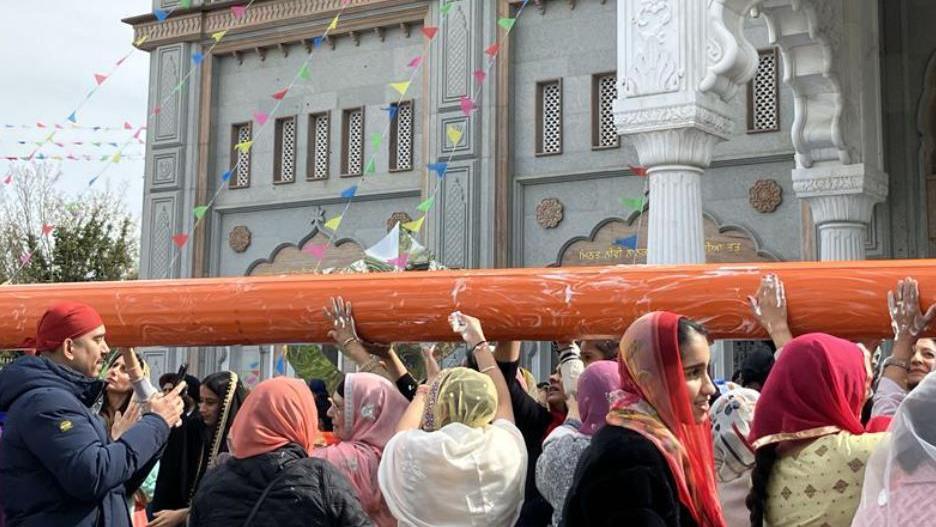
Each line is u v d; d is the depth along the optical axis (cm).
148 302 510
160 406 385
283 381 333
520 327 450
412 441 345
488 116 1511
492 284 454
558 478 338
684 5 855
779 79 1326
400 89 1059
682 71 850
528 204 1503
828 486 278
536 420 436
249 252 1733
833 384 284
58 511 356
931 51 1246
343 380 407
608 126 1455
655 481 263
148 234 1780
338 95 1669
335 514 315
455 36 1543
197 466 542
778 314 407
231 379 556
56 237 2208
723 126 879
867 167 1108
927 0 1253
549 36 1500
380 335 475
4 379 365
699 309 426
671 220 853
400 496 346
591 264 1455
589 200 1460
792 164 1316
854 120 1107
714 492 280
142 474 398
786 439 287
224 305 495
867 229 1247
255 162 1731
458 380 352
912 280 390
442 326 459
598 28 1466
